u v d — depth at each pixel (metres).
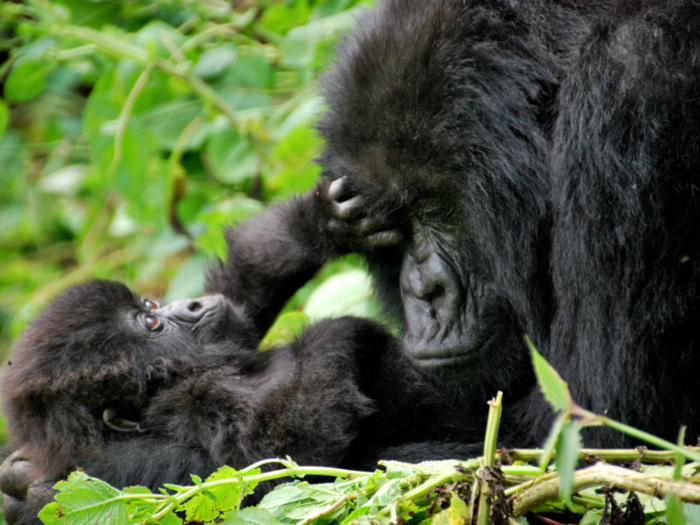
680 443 3.38
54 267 13.10
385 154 5.30
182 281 10.14
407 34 5.29
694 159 4.53
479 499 3.82
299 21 10.55
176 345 6.49
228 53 10.42
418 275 5.57
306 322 8.03
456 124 5.14
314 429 5.67
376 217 5.52
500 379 5.59
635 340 4.77
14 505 6.30
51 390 6.12
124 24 11.62
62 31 10.22
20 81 10.52
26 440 6.22
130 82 10.34
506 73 5.20
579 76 4.95
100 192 11.22
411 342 5.60
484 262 5.36
